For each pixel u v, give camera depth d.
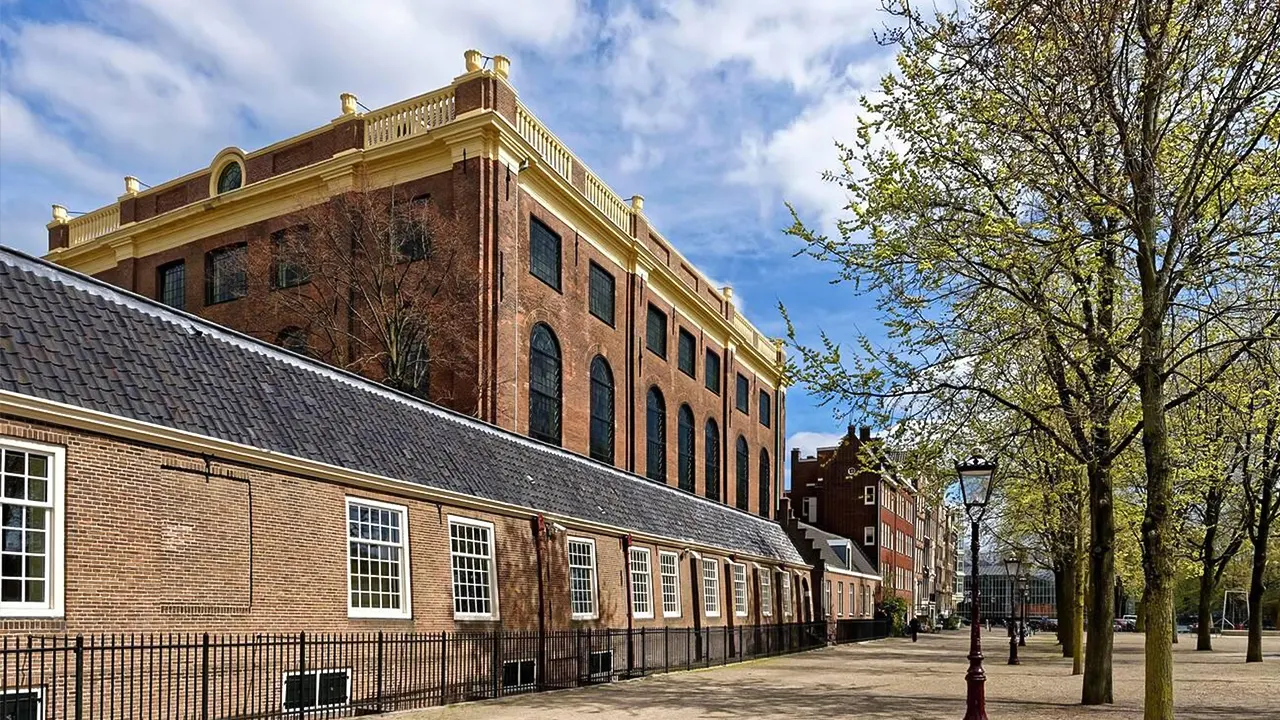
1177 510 28.47
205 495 14.15
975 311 17.69
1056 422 21.02
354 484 17.14
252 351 17.14
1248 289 14.84
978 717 12.06
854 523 76.75
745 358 59.59
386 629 17.45
